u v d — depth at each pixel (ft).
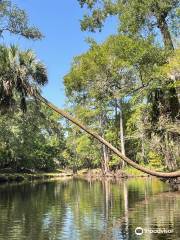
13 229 57.88
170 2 74.08
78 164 308.40
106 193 115.65
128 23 78.07
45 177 255.09
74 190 132.36
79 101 138.21
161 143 110.01
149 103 105.70
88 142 259.19
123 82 97.91
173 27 77.10
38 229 57.57
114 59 96.53
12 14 96.17
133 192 114.83
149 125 110.22
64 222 63.21
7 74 42.55
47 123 228.43
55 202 93.86
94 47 103.19
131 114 213.25
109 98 103.71
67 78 118.42
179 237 49.01
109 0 80.23
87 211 75.87
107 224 60.13
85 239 49.88
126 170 216.95
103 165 247.91
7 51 42.91
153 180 180.24
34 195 114.11
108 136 235.40
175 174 31.30
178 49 78.18
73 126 268.21
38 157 296.92
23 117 175.42
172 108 101.14
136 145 226.58
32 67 42.73
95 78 104.06
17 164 240.73
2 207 84.58
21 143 202.69
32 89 42.86
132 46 78.74
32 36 98.99
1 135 185.06
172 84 81.00
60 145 323.37
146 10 75.31
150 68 81.61
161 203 83.20
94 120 232.53
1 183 184.55
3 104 43.70
